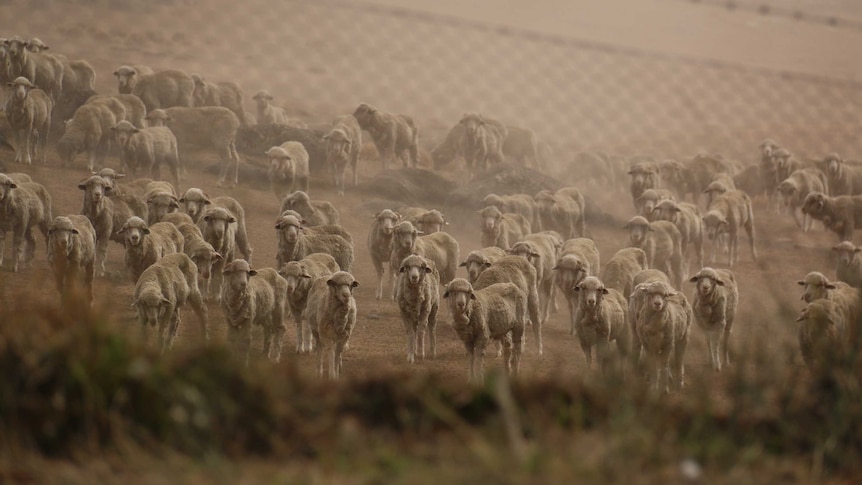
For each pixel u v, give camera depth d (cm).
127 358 854
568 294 2614
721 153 5422
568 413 873
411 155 4731
